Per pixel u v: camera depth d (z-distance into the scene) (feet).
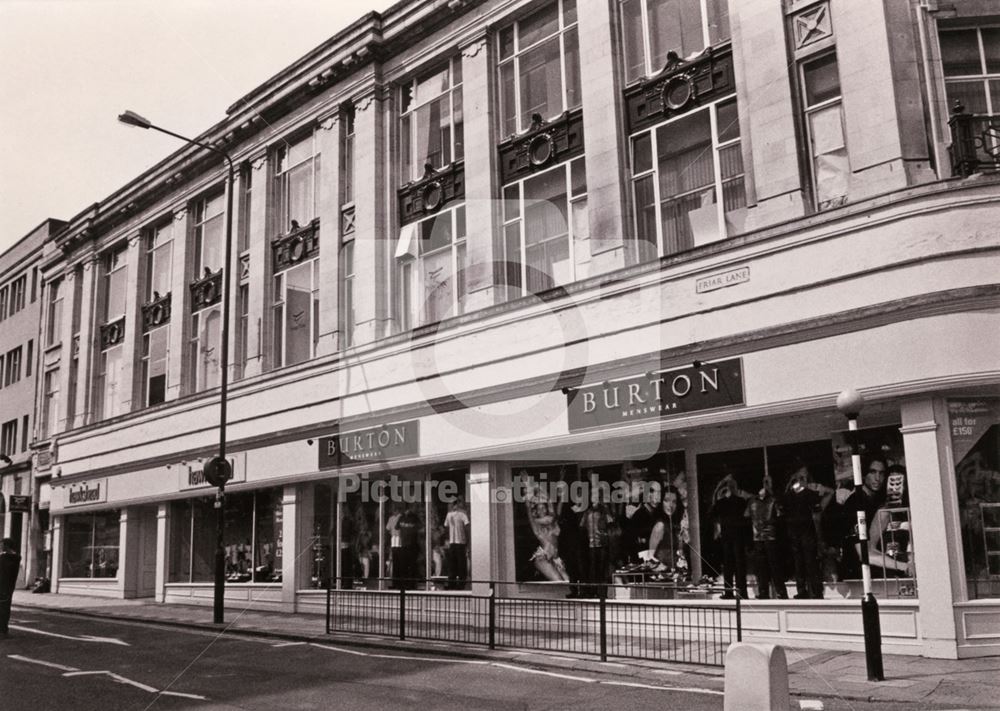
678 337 38.19
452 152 53.52
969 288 30.68
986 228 31.27
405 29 56.13
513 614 34.24
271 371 59.36
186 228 75.41
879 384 32.14
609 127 43.55
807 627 34.01
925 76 34.53
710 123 40.55
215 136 71.00
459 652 33.42
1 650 37.99
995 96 35.04
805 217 34.96
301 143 65.31
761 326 35.68
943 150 33.94
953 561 30.48
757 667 16.42
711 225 39.91
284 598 57.06
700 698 23.98
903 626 31.63
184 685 27.02
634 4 44.75
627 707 22.70
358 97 58.65
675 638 31.35
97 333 87.15
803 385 34.12
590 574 31.71
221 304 70.59
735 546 37.42
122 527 77.10
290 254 63.72
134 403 78.95
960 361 30.58
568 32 47.88
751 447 37.63
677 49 42.80
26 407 100.17
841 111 36.40
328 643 39.19
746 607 35.65
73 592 83.92
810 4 37.37
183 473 68.13
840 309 33.58
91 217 87.30
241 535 63.62
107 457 79.77
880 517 33.50
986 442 31.55
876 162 34.42
